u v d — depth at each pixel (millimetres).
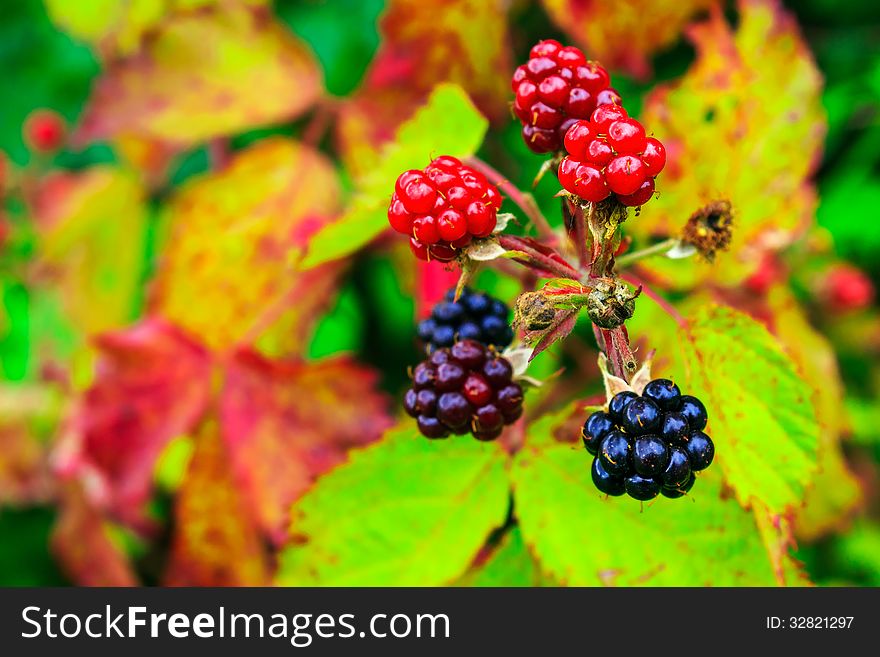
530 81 251
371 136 329
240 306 330
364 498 276
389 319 396
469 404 251
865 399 428
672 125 297
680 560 266
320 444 322
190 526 322
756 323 261
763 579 264
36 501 435
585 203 235
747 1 296
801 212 299
